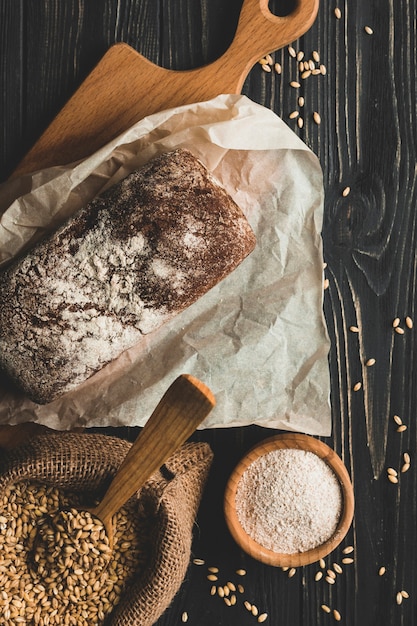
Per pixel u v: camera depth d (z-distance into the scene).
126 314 0.74
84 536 0.78
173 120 0.77
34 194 0.76
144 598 0.78
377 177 0.83
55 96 0.81
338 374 0.84
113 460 0.79
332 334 0.83
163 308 0.75
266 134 0.76
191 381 0.68
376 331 0.84
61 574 0.79
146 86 0.78
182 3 0.81
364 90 0.82
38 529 0.80
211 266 0.74
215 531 0.84
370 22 0.82
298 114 0.82
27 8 0.81
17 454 0.79
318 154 0.82
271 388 0.80
